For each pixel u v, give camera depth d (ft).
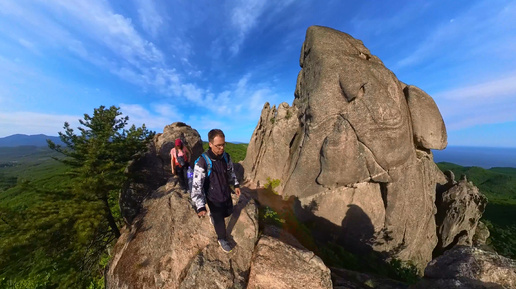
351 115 40.63
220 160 14.64
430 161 45.80
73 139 45.55
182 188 27.76
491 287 13.35
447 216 47.62
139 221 26.18
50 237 36.47
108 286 21.74
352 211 41.75
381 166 40.63
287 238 22.13
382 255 40.98
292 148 50.88
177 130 63.52
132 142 48.24
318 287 15.84
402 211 41.27
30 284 36.83
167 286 17.04
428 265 17.24
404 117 40.73
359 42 50.65
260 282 16.03
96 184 38.63
